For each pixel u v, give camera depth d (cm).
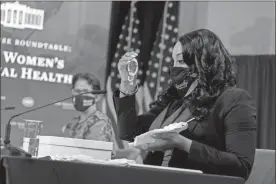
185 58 193
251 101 185
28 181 133
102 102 586
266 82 584
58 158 157
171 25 610
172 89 209
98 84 430
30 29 596
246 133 176
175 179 137
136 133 207
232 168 168
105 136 409
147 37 607
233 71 196
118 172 135
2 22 591
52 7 602
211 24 621
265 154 231
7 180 133
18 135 574
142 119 214
